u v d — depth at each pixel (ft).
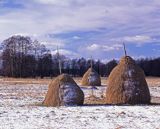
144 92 87.86
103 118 64.28
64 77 86.28
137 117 65.62
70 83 85.71
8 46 382.83
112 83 89.56
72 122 60.03
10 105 86.63
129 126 56.03
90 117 65.41
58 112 72.18
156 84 197.26
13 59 379.55
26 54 387.34
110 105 84.69
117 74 89.25
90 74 173.58
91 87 160.04
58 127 55.26
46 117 65.51
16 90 145.89
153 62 403.75
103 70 389.60
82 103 86.28
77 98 84.84
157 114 69.46
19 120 62.13
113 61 380.58
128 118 64.39
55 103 84.38
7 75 376.48
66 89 84.64
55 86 85.61
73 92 84.79
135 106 82.53
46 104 86.02
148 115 68.13
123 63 89.97
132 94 86.94
